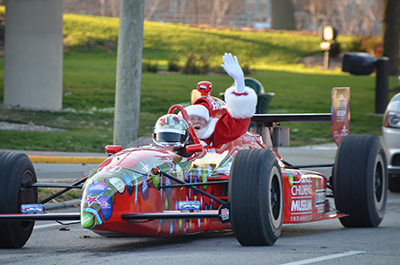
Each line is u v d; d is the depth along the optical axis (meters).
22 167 23.83
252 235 22.02
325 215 27.95
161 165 22.98
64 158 58.47
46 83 92.38
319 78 141.50
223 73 137.50
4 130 73.31
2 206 22.94
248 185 21.67
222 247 22.89
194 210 24.03
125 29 47.62
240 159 22.33
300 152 69.94
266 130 32.59
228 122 26.28
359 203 27.81
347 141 28.61
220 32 188.62
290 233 27.59
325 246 22.89
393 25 136.12
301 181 26.33
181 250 22.39
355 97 123.50
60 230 29.41
